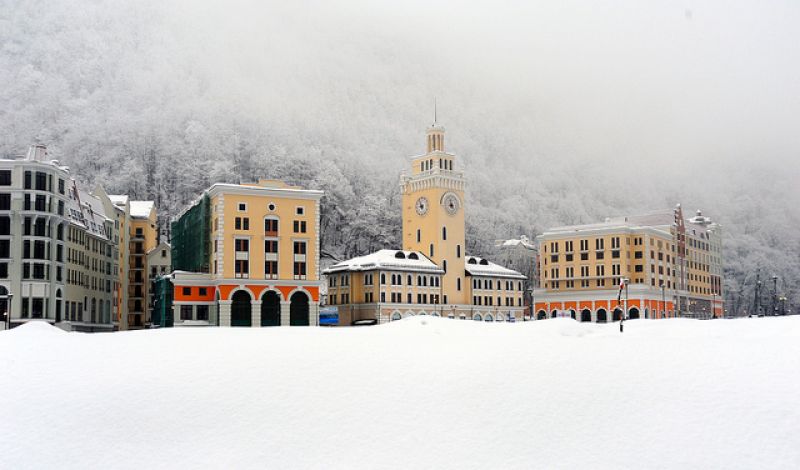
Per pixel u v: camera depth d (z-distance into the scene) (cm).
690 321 7475
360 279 17312
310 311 13175
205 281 12875
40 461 3709
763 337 5284
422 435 3844
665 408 3891
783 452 3434
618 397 4062
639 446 3591
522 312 19612
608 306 18550
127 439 3888
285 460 3684
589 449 3609
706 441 3572
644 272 18600
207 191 13362
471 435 3812
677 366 4431
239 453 3747
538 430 3809
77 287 12475
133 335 5828
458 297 18450
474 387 4325
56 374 4634
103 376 4594
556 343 5144
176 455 3744
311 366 4744
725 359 4512
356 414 4075
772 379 4119
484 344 5234
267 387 4409
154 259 17738
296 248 13200
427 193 18750
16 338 5553
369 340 5481
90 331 13375
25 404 4212
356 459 3672
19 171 10762
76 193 12600
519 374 4469
